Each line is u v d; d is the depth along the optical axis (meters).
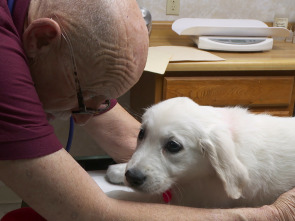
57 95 0.74
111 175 1.10
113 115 1.15
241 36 1.79
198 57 1.54
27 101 0.64
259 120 1.03
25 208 0.94
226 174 0.87
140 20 0.72
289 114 1.67
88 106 0.81
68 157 0.72
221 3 2.13
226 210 0.79
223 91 1.56
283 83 1.60
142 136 0.96
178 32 1.75
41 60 0.68
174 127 0.91
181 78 1.51
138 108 1.90
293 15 2.21
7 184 0.68
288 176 0.96
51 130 0.69
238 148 0.93
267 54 1.71
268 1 2.16
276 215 0.81
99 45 0.66
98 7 0.65
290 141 0.99
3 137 0.63
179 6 2.10
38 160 0.66
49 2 0.67
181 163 0.92
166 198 0.95
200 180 0.97
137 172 0.88
